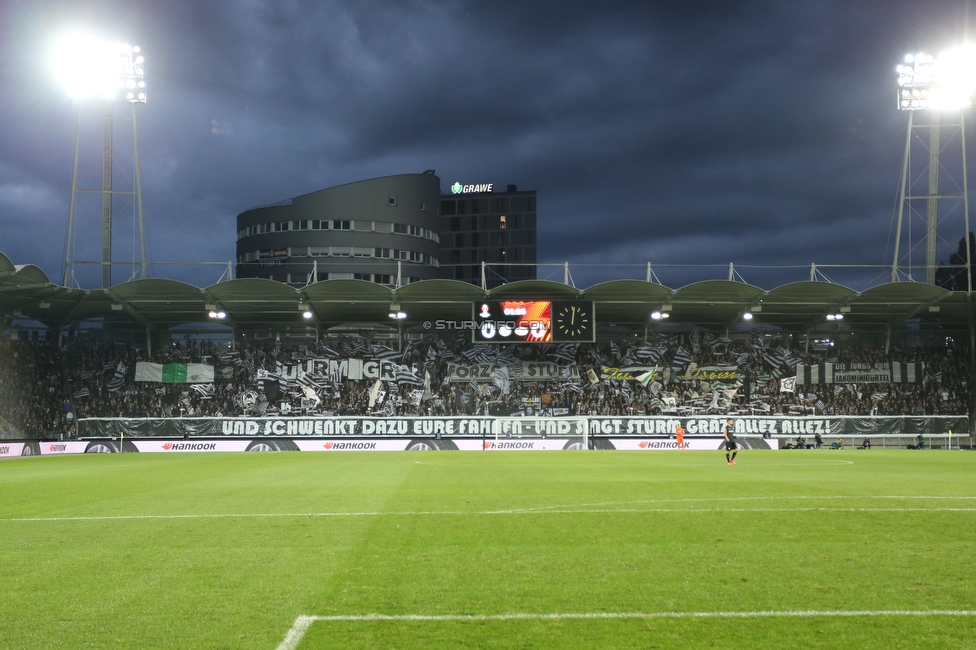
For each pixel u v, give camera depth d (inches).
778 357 2689.5
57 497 841.5
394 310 2456.9
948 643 317.4
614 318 2704.2
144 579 423.8
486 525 603.8
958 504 722.2
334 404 2591.0
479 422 2374.5
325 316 2684.5
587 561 466.9
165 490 908.0
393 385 2630.4
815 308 2551.7
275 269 4069.9
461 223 5162.4
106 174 2373.3
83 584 413.4
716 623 343.6
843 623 343.0
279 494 840.9
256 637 325.7
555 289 2394.2
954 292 2297.0
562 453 1979.6
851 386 2620.6
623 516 650.8
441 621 346.9
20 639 323.9
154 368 2578.7
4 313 2374.5
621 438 2357.3
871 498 772.6
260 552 496.7
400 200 4197.8
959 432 2351.1
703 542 526.9
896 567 447.5
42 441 2146.9
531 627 338.6
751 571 438.9
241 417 2364.7
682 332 2790.4
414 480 1024.2
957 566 450.0
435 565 456.8
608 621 346.6
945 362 2659.9
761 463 1435.8
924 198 2396.7
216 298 2374.5
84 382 2541.8
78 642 320.2
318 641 320.8
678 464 1403.8
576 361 2684.5
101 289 2269.9
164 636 327.0
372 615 355.3
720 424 2374.5
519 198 5142.7
